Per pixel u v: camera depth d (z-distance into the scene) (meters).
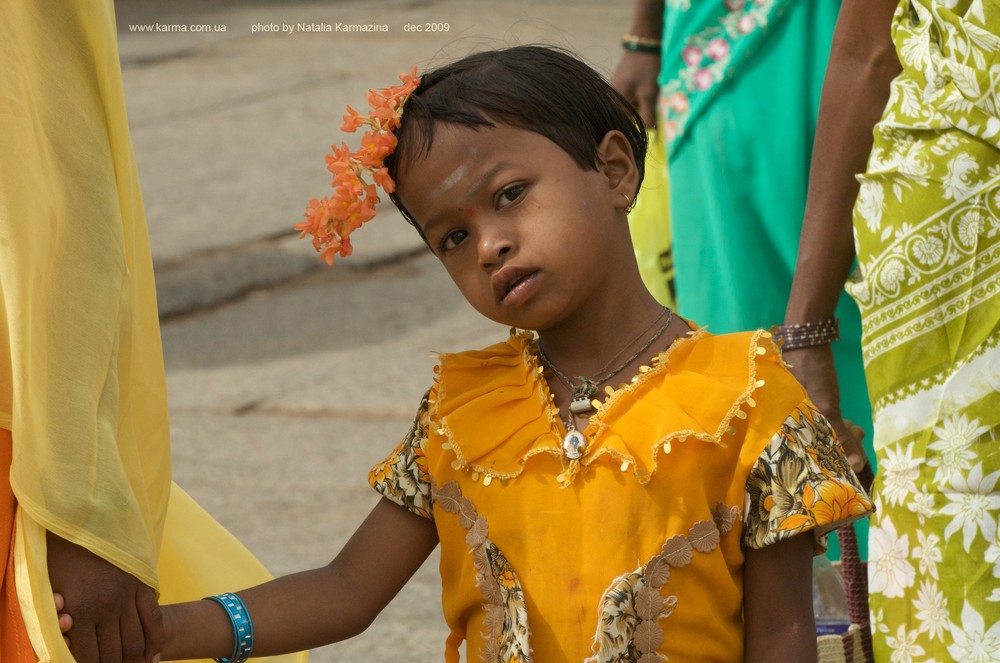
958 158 4.39
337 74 26.39
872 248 4.64
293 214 17.78
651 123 7.49
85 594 3.57
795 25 6.38
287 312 14.23
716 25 6.51
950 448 4.46
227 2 34.53
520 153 3.91
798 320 5.18
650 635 3.80
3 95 3.63
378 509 4.32
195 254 16.14
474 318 13.88
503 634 3.93
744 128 6.47
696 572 3.84
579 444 3.88
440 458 4.12
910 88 4.55
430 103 3.99
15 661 3.74
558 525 3.89
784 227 6.49
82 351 3.63
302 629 4.14
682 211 6.76
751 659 3.96
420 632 7.27
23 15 3.64
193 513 4.75
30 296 3.62
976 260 4.41
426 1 33.06
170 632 3.91
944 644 4.51
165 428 4.07
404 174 4.03
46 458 3.55
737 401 3.85
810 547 4.00
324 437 10.59
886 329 4.61
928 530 4.53
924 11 4.52
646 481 3.81
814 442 3.94
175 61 27.97
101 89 3.74
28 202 3.64
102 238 3.69
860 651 4.96
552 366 4.12
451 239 4.01
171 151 21.33
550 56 4.17
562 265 3.88
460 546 4.07
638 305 4.09
